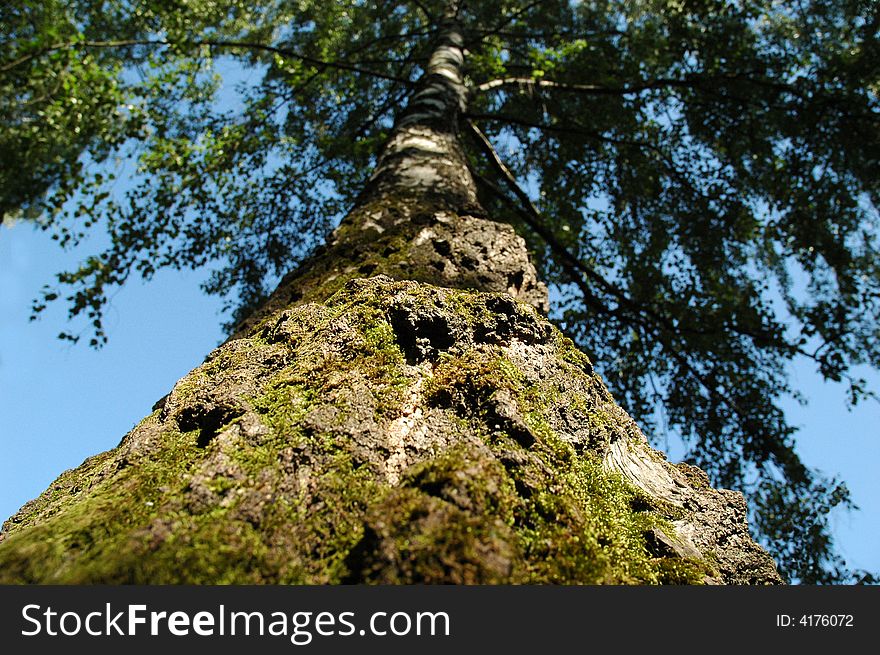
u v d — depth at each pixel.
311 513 1.06
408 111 4.43
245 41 7.54
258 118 7.15
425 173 3.31
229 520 1.01
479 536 0.96
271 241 8.00
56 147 5.36
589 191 8.36
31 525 1.22
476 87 6.41
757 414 6.95
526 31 8.95
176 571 0.90
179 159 5.75
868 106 6.69
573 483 1.29
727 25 7.07
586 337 7.53
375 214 2.70
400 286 1.82
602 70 7.51
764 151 7.38
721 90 7.35
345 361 1.51
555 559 1.04
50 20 5.53
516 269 2.39
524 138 8.84
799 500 6.17
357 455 1.19
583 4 8.86
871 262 6.98
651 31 7.40
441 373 1.49
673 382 7.44
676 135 7.88
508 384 1.46
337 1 8.07
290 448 1.18
